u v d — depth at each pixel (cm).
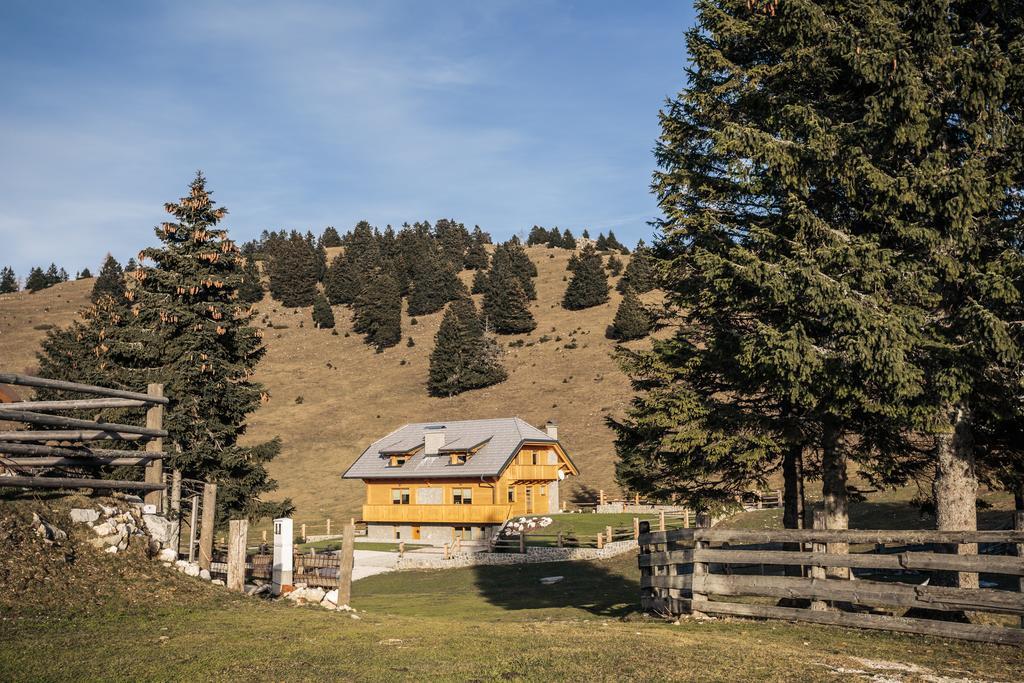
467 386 9612
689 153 1777
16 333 12450
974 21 1302
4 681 711
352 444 8431
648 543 1359
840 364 1306
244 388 3375
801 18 1399
